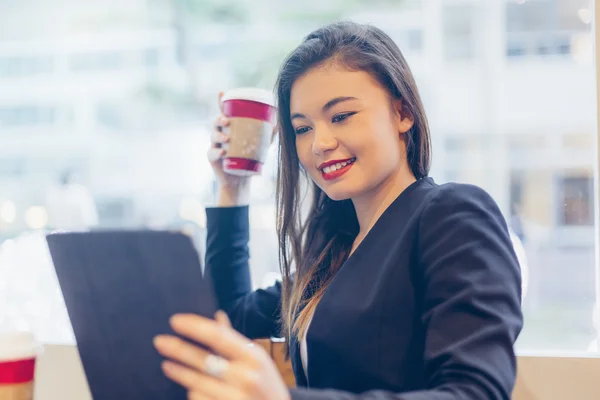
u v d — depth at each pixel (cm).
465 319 78
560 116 155
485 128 174
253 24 183
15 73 182
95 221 184
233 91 116
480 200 91
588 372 106
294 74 101
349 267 98
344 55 97
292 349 108
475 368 73
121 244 65
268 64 183
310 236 118
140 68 190
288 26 182
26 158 181
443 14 176
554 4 160
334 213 117
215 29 186
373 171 98
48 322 138
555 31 160
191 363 59
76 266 70
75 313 74
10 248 144
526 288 124
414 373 89
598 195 114
